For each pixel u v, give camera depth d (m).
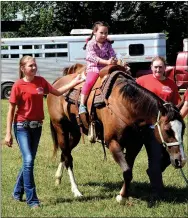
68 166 7.08
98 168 8.38
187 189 6.96
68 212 5.84
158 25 28.41
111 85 6.16
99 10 28.59
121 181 7.46
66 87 6.57
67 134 7.25
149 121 5.82
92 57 6.54
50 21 28.06
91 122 6.39
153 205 6.07
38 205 6.06
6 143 6.00
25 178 6.00
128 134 6.00
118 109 5.95
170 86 6.50
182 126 5.58
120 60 6.64
